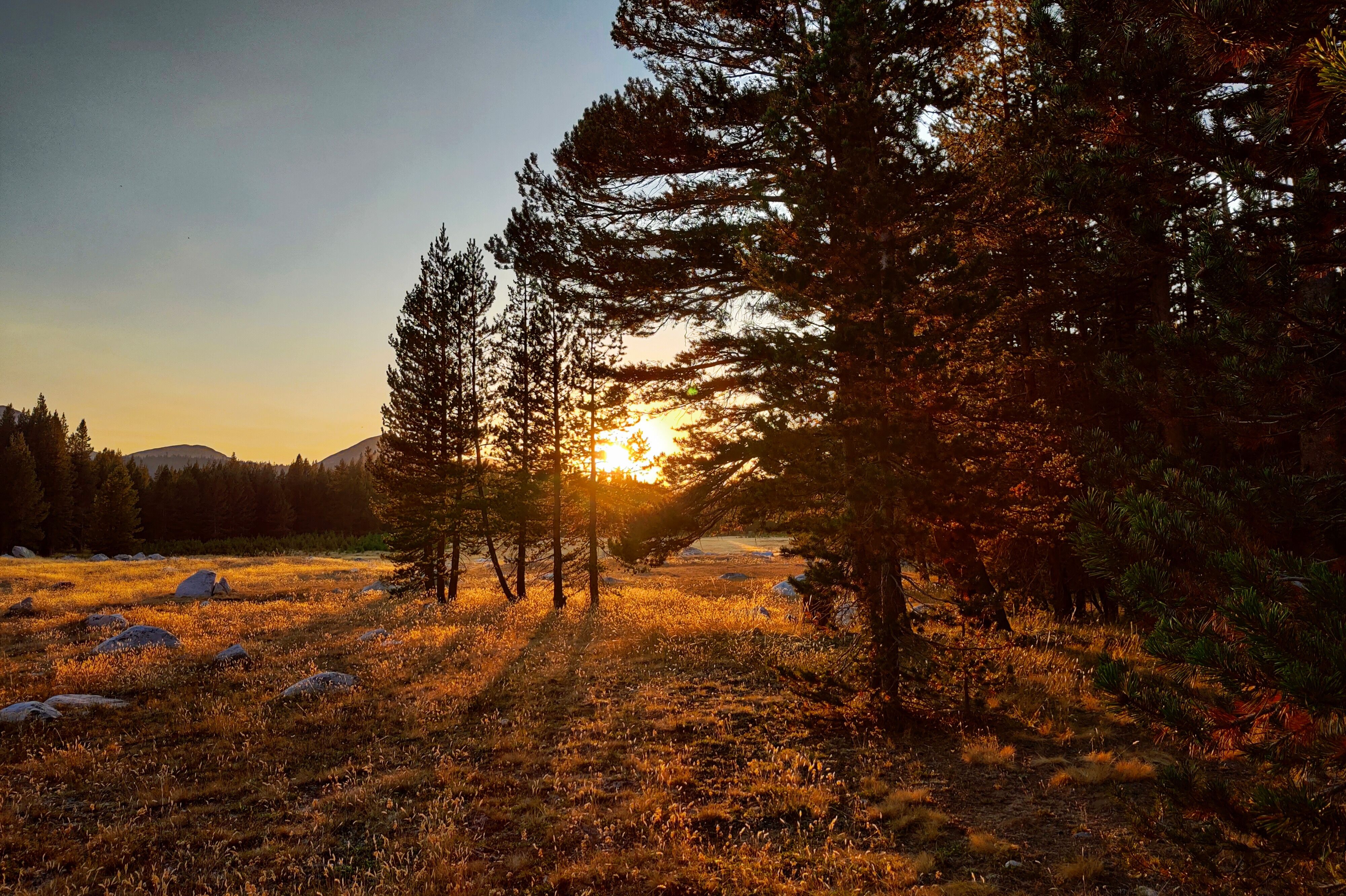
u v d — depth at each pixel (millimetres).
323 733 9953
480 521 28672
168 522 96875
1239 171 5688
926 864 5535
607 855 5934
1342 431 8117
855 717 9305
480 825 6797
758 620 19031
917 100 8867
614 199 13258
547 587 34406
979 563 9039
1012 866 5492
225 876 5855
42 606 25156
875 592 8977
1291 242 5738
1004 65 13117
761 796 7215
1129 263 7762
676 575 40906
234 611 24688
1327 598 2793
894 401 8695
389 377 29547
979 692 9742
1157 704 3424
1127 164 6879
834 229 8367
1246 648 3086
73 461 98812
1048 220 11258
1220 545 3695
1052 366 13984
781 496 8781
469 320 29547
